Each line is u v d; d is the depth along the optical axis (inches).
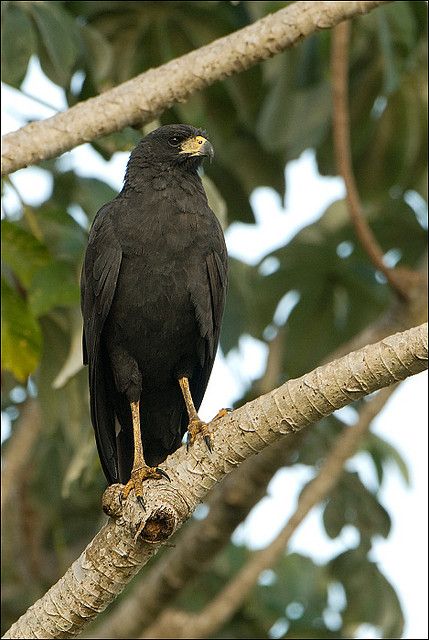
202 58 370.6
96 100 369.4
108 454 366.0
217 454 285.9
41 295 400.5
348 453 466.9
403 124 508.7
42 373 444.5
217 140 490.3
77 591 293.1
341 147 438.0
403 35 448.8
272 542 459.8
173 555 461.4
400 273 452.8
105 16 457.1
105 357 379.6
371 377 270.8
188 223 367.9
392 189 526.0
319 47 465.1
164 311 364.8
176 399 388.2
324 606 573.6
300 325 528.4
